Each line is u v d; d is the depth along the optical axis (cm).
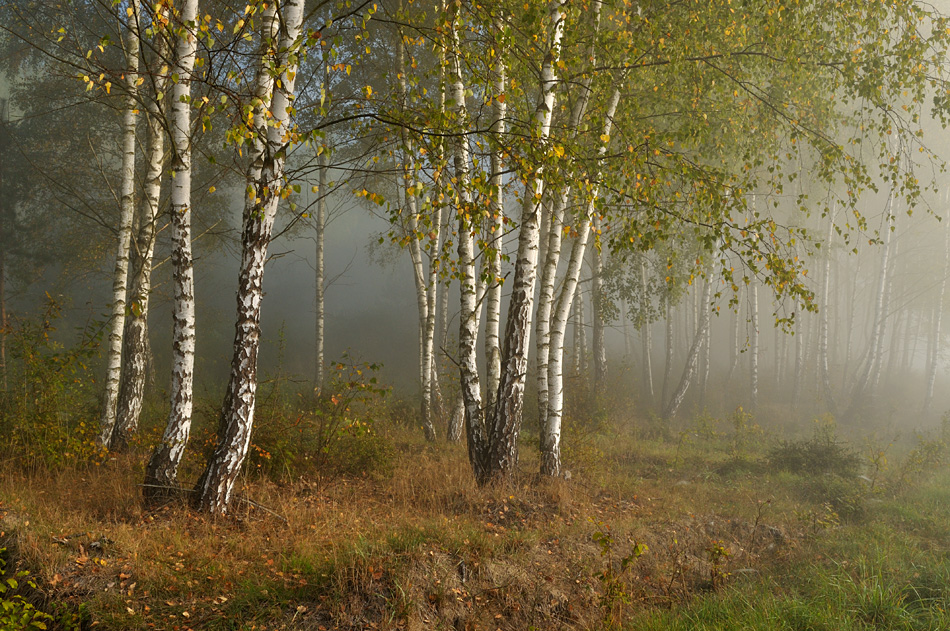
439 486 901
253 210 682
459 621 507
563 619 541
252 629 446
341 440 992
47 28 1223
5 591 471
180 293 724
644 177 843
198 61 538
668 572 644
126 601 473
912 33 953
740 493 1027
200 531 635
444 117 616
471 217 606
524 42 874
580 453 1108
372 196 568
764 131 1096
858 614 526
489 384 1016
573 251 1002
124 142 1079
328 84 1202
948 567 612
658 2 969
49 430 872
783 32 971
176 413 720
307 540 598
